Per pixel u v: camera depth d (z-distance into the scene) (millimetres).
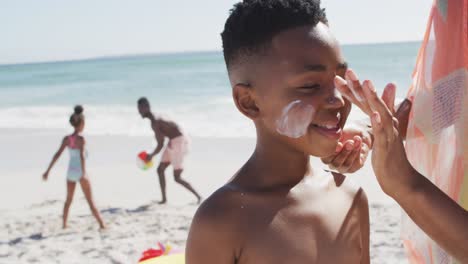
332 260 1662
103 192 9648
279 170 1653
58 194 9703
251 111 1615
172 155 8766
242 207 1610
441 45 1634
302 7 1535
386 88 1622
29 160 13047
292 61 1497
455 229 1371
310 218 1652
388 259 5785
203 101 25812
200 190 9422
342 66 1546
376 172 1434
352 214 1771
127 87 35906
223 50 1685
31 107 29344
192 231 1648
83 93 34406
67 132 17844
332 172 1851
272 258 1585
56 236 7430
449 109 1610
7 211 8758
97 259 6496
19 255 6797
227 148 12883
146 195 9305
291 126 1507
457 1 1544
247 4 1585
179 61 66812
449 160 1626
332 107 1496
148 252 3193
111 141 14953
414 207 1417
